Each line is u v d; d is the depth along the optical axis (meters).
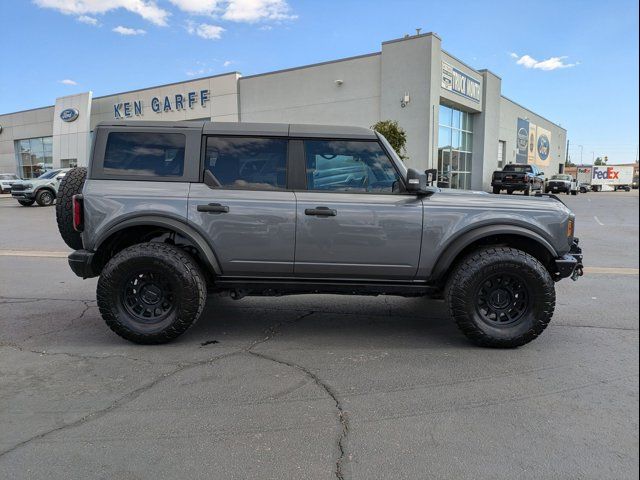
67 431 2.87
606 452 2.67
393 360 4.03
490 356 4.12
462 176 28.42
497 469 2.51
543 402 3.27
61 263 8.39
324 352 4.21
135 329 4.24
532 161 42.31
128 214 4.21
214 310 5.56
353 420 3.02
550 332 4.79
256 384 3.54
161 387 3.48
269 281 4.39
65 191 4.67
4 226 13.80
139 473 2.47
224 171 4.35
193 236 4.23
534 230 4.24
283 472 2.49
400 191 4.33
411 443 2.76
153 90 30.62
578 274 4.60
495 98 30.25
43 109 38.97
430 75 21.36
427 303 5.93
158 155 4.37
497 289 4.28
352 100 23.67
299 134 4.37
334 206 4.23
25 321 5.06
